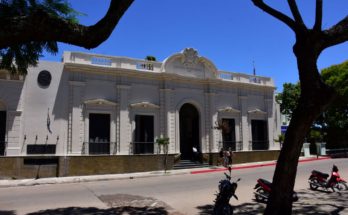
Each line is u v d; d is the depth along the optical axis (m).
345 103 38.62
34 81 22.28
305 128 7.77
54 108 22.58
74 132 22.89
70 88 23.23
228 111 29.95
